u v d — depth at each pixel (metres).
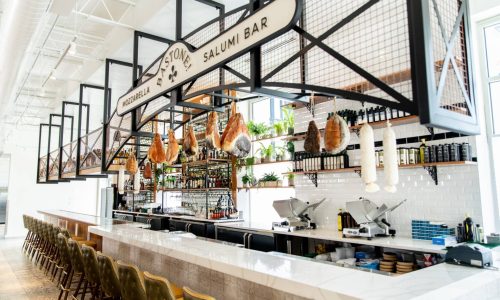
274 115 7.65
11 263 7.91
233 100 3.65
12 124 12.67
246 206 7.62
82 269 4.18
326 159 5.26
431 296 1.74
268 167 7.35
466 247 2.47
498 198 4.14
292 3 2.28
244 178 6.93
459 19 2.24
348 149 5.20
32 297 5.25
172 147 4.68
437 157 4.07
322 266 2.29
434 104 1.73
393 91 1.91
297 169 5.82
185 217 7.48
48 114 12.23
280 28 2.36
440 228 4.00
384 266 4.02
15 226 13.50
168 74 3.62
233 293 2.76
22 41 5.07
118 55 6.61
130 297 2.69
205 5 4.89
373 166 2.27
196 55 3.19
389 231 4.54
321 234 4.65
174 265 3.58
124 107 4.56
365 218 4.31
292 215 5.23
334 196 5.38
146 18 5.31
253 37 2.58
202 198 8.59
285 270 2.18
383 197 4.76
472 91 2.20
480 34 4.52
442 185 4.22
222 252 2.81
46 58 8.34
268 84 2.63
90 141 10.01
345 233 4.41
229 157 7.45
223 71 4.26
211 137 3.92
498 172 4.25
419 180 4.42
